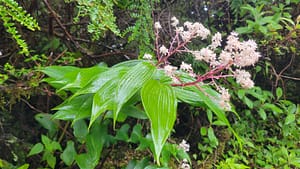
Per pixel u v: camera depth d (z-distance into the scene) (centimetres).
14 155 63
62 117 44
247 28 83
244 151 80
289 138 87
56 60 62
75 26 72
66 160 53
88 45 74
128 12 70
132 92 35
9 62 65
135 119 67
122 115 49
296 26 84
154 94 35
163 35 75
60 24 63
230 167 72
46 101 70
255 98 92
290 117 84
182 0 85
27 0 65
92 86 40
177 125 84
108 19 46
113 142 54
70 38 66
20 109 70
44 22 68
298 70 97
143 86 35
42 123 57
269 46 88
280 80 96
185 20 84
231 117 87
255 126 89
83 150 59
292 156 80
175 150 56
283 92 93
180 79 41
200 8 89
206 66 76
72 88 45
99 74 40
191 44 79
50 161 55
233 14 92
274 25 82
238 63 37
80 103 45
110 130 64
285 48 88
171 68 38
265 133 88
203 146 80
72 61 62
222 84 81
